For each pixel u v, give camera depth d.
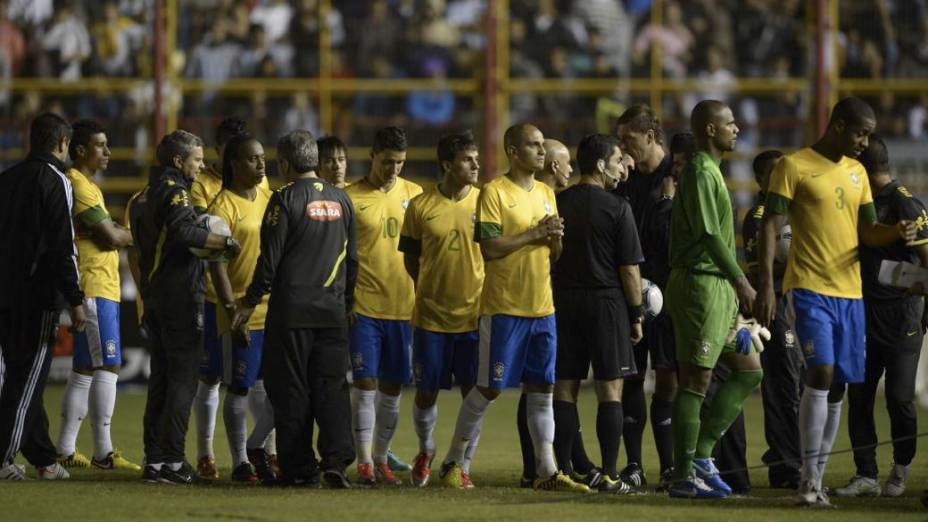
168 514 22.70
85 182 31.45
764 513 23.59
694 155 25.89
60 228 27.61
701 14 66.62
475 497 25.73
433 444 29.59
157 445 27.86
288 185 27.45
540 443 27.69
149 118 64.19
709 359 25.53
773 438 29.09
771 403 29.19
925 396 51.97
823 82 61.53
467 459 28.70
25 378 28.00
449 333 29.48
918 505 25.73
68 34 66.06
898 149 62.66
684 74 66.00
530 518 22.48
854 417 28.56
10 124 64.56
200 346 27.91
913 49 62.38
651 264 30.70
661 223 30.45
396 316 30.11
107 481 28.38
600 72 65.38
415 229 29.56
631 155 30.83
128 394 55.84
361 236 30.28
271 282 26.92
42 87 63.41
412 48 65.44
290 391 27.08
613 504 24.70
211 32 65.19
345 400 27.42
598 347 27.91
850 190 25.25
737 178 63.34
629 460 29.62
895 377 28.12
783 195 25.14
